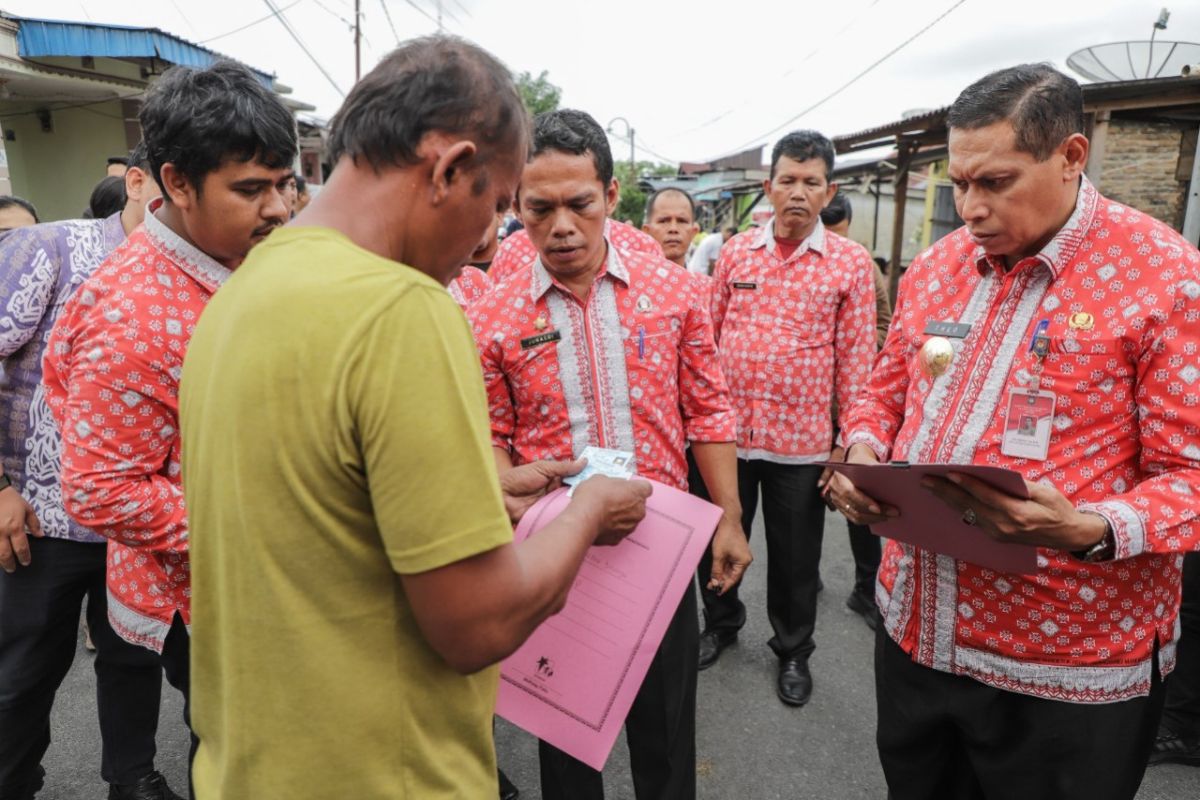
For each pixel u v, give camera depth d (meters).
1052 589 1.42
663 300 1.77
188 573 1.64
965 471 1.19
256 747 0.89
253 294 0.86
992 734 1.54
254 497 0.83
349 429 0.80
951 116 1.40
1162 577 1.42
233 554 0.86
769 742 2.57
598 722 1.45
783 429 2.83
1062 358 1.37
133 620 1.69
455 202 0.92
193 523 0.94
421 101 0.87
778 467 2.84
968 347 1.50
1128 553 1.28
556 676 1.48
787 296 2.85
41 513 1.91
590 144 1.60
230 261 1.55
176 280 1.52
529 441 1.79
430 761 0.92
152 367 1.47
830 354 2.87
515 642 0.89
